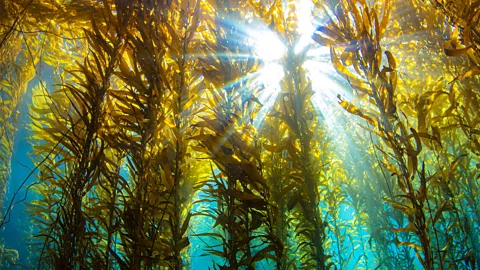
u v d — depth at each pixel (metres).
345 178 4.01
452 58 2.52
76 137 2.14
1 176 3.42
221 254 2.21
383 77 1.96
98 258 2.03
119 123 2.29
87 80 2.28
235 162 2.21
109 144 2.20
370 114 2.06
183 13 2.57
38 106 3.57
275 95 2.96
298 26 2.87
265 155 3.06
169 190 2.18
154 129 2.19
